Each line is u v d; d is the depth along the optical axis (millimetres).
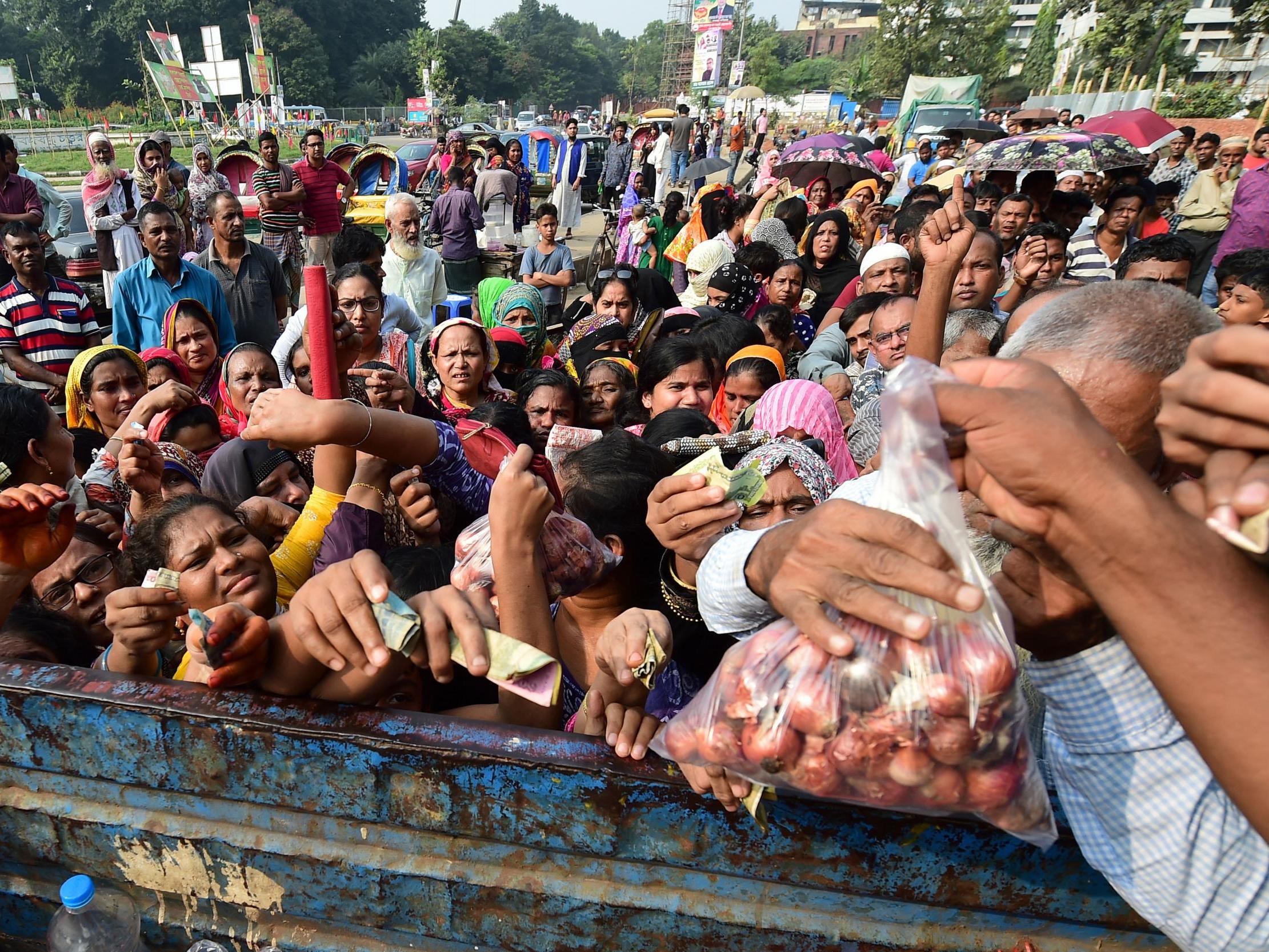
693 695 1623
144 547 1638
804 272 5480
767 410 2744
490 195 9617
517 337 4523
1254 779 660
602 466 1695
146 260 4824
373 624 1051
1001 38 53375
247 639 1133
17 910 1383
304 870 1265
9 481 2213
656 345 3539
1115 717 966
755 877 1186
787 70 86625
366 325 3883
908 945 1188
